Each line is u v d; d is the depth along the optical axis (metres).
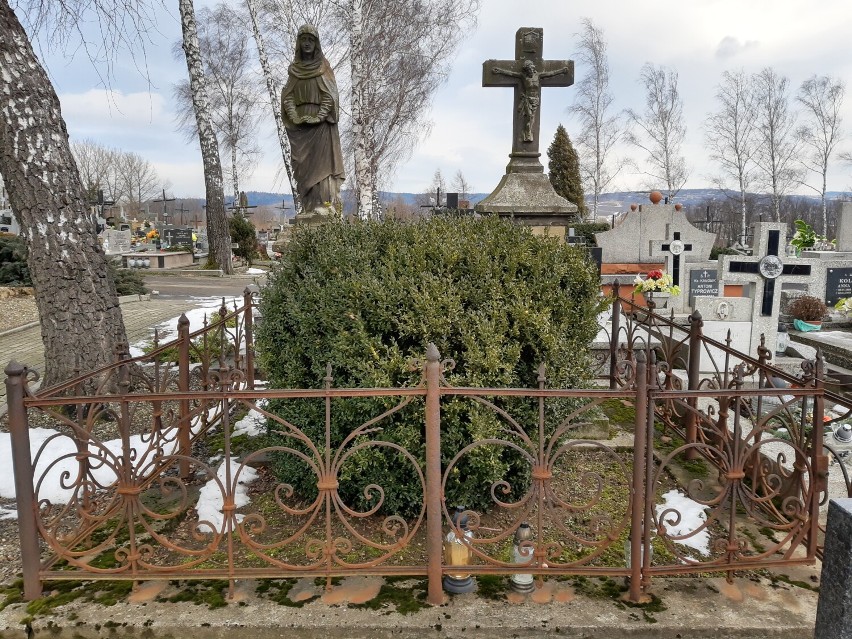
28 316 11.36
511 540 3.48
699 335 4.94
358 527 3.62
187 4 19.91
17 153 5.52
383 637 2.70
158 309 12.80
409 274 3.62
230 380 2.82
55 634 2.72
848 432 4.64
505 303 3.61
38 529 2.90
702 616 2.77
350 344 3.44
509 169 9.52
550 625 2.71
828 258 11.65
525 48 9.34
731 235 42.19
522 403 3.57
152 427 4.31
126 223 32.47
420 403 3.34
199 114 21.36
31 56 5.64
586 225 23.45
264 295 4.26
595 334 4.08
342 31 21.48
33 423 5.54
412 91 23.47
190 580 3.03
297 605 2.83
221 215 22.20
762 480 3.49
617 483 4.22
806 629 2.70
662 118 35.56
